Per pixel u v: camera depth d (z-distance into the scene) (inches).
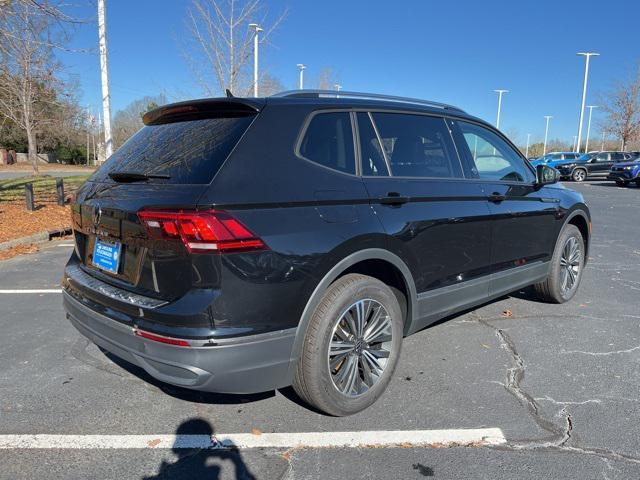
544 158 1332.4
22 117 1080.8
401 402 125.8
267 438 110.3
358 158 122.6
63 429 113.6
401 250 124.1
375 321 121.6
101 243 116.3
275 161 105.6
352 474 97.9
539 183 177.8
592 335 172.2
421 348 160.4
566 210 195.3
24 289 232.2
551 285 197.2
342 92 133.0
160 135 121.8
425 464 101.0
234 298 94.8
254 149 104.0
